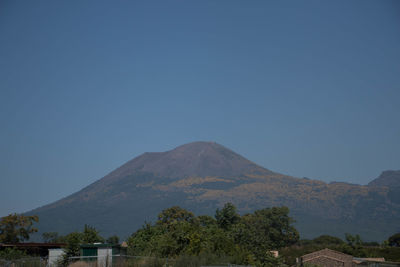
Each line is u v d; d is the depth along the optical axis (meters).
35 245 50.78
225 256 39.12
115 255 38.41
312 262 72.56
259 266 45.53
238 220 92.44
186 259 36.12
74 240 42.38
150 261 35.84
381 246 116.81
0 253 46.19
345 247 102.62
